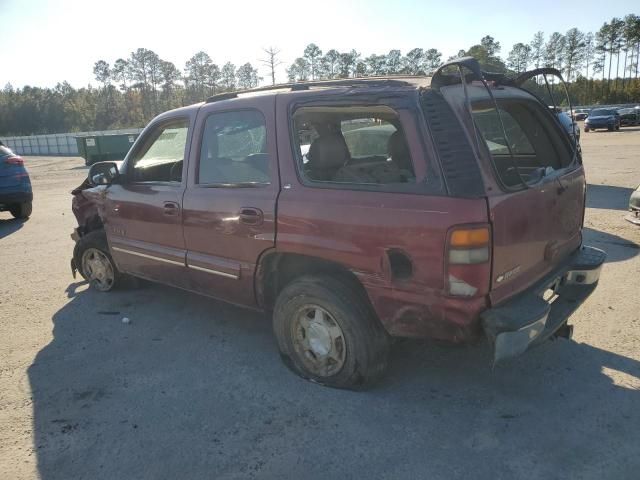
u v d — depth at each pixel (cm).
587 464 268
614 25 9819
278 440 297
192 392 353
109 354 416
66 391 362
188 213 409
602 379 348
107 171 483
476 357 385
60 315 504
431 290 287
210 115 400
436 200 279
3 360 413
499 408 320
